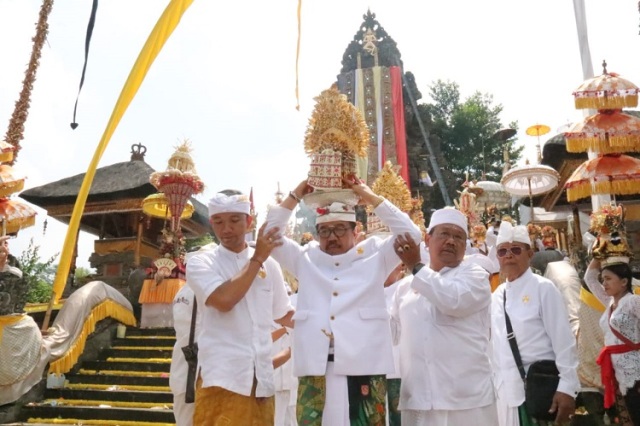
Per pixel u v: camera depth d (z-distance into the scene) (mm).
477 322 3977
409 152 31750
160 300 11133
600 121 7883
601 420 6023
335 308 3629
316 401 3502
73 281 15781
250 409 3410
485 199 18047
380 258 3842
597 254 5449
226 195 3859
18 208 8898
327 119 4023
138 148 17609
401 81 33719
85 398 8312
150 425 7285
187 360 4180
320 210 3945
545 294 4570
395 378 4211
